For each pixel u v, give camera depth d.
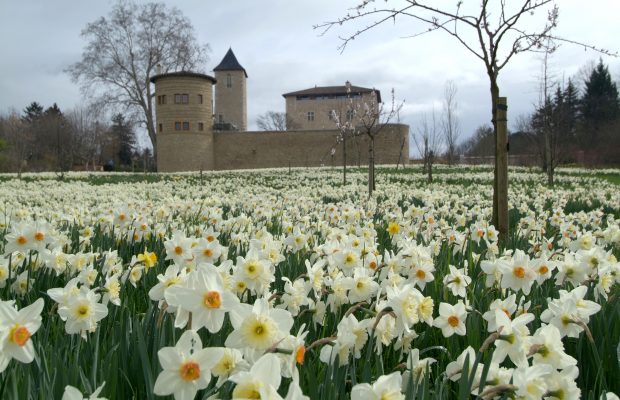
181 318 1.68
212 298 1.58
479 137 58.81
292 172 34.88
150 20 55.41
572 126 61.59
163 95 59.84
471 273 3.84
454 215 8.45
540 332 1.81
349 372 2.22
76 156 66.69
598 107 69.25
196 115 59.94
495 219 6.36
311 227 6.22
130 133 85.81
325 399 1.78
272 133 61.81
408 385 1.72
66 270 3.52
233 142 62.28
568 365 1.76
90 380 1.90
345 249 3.21
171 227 6.04
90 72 54.72
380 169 36.53
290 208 8.45
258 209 8.05
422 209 6.75
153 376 1.90
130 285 3.40
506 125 6.35
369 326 2.05
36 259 3.53
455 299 3.18
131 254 4.86
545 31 6.58
